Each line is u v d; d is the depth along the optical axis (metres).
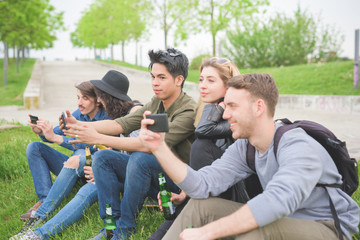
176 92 3.14
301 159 1.85
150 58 3.07
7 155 5.60
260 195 1.81
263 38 22.28
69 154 5.95
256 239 1.83
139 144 2.76
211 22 19.33
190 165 2.87
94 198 3.36
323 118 9.74
